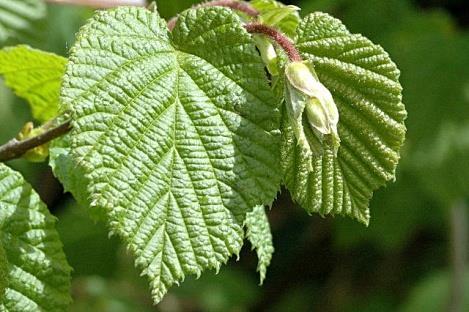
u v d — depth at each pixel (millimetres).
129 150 577
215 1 635
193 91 587
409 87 1212
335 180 605
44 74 705
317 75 602
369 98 602
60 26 1170
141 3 759
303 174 602
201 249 578
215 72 591
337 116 580
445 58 1217
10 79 710
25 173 1297
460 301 1271
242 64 591
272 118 589
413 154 1211
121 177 574
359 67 601
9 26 895
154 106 583
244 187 584
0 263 624
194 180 581
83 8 1197
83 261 1309
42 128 664
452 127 1203
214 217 581
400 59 1228
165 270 574
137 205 575
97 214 677
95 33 584
